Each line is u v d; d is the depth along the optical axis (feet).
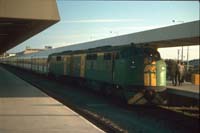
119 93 67.92
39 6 57.52
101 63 79.25
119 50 68.23
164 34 74.54
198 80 89.61
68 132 34.30
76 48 139.13
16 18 56.85
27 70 209.15
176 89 64.59
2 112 46.70
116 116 51.19
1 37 126.41
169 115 53.31
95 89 85.56
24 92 75.82
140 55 63.52
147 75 62.39
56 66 131.85
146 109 59.98
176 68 84.23
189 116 52.47
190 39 70.85
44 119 41.57
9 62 348.18
